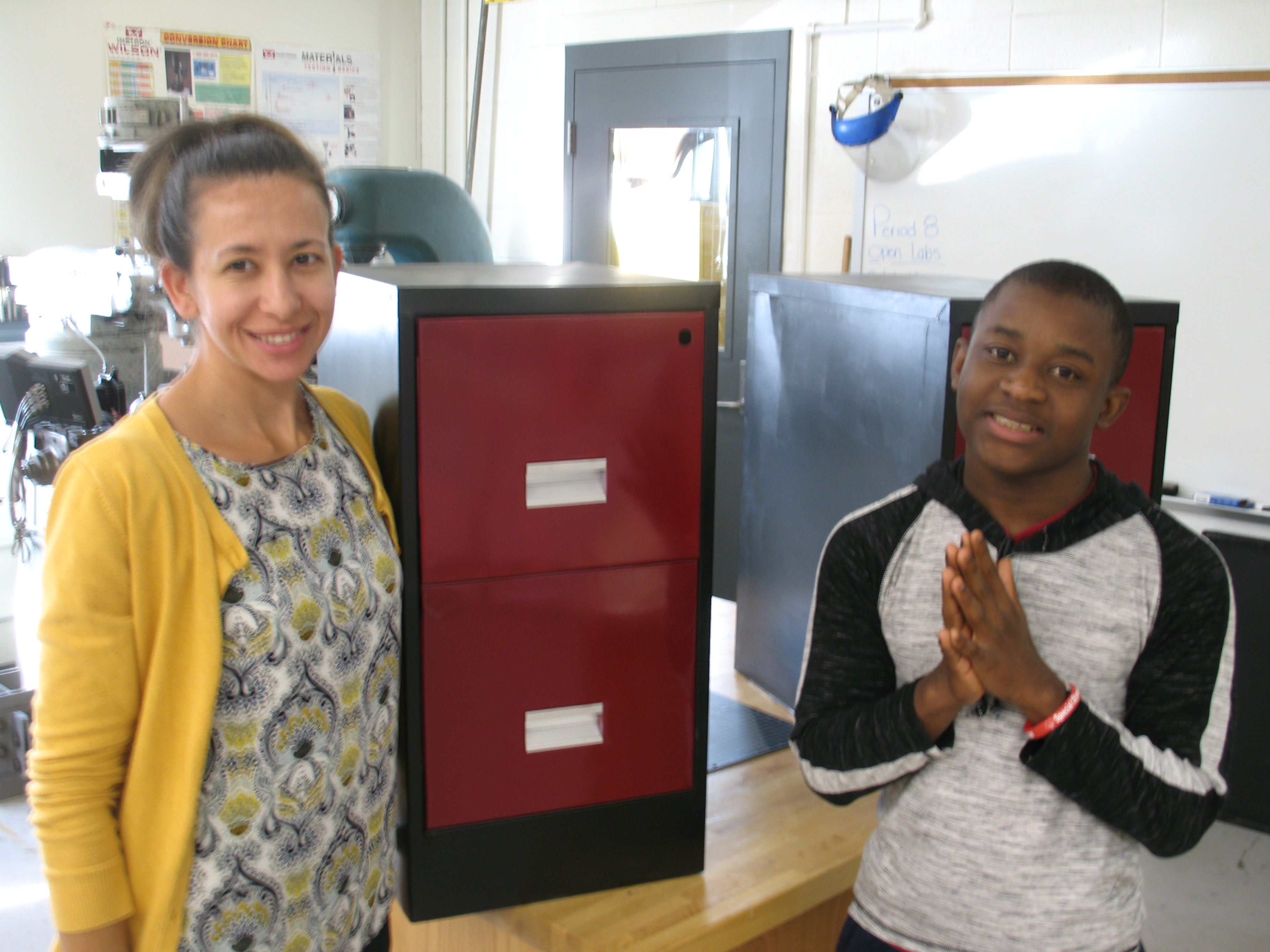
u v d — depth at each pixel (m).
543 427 1.02
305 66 4.01
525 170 3.97
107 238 3.63
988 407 0.87
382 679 0.94
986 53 2.82
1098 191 2.69
